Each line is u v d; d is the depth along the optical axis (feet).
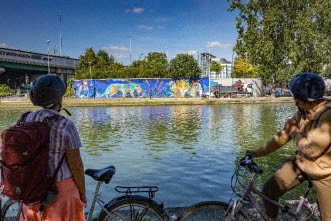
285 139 11.76
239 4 153.48
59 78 10.19
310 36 148.77
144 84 181.88
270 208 11.94
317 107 10.57
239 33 156.56
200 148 48.57
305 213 11.58
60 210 9.66
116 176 33.50
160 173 34.58
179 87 179.73
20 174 8.75
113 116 101.19
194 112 110.63
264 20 149.18
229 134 61.72
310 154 10.34
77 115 105.70
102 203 11.84
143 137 59.98
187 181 31.42
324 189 10.52
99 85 184.96
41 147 9.00
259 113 103.40
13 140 8.70
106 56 297.53
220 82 191.62
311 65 168.25
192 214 11.95
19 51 292.61
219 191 28.30
